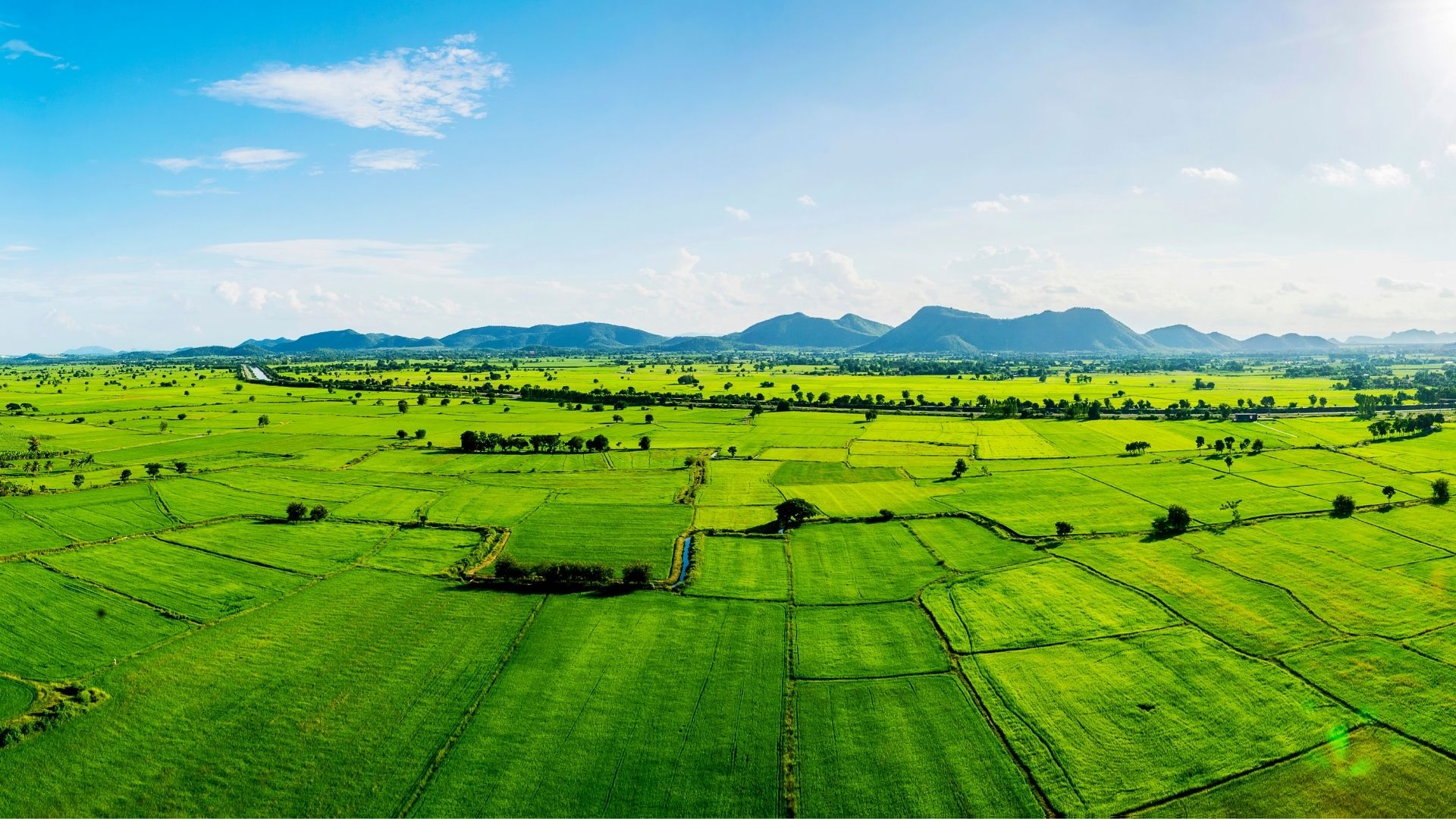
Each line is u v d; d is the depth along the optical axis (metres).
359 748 49.97
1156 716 53.38
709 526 101.69
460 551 91.19
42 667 60.44
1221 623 67.94
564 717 53.81
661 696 56.62
